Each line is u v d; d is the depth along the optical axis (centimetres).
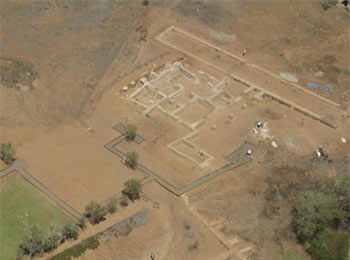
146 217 9338
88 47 13200
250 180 10412
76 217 9288
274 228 9525
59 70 12431
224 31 14462
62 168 10200
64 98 11781
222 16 14975
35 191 9731
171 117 11638
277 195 10138
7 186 9812
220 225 9450
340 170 10862
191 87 12631
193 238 9075
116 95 12075
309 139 11506
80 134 11025
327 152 11250
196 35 14188
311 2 15988
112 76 12556
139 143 10956
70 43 13225
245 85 12800
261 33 14550
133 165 10388
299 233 9412
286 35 14588
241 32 14512
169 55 13425
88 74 12481
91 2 14675
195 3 15325
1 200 9525
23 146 10600
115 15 14362
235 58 13562
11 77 12025
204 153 10838
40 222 9181
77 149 10644
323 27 15075
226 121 11762
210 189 10119
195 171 10475
